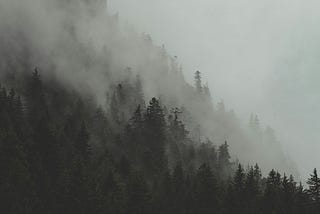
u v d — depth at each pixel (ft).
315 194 316.81
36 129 336.08
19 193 281.74
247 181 339.77
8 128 327.06
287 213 312.09
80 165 306.14
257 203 319.06
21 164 292.81
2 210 272.51
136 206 304.71
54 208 290.15
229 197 314.35
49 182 302.86
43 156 323.37
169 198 331.77
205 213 314.76
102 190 307.58
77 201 290.97
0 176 284.82
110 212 293.84
